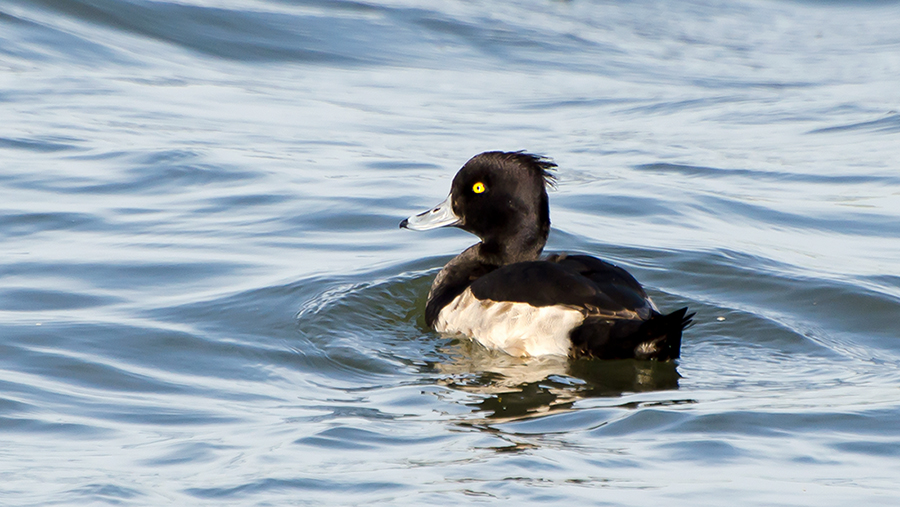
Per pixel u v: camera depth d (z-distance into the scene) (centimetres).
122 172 1644
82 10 2659
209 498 655
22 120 1916
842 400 848
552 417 821
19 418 805
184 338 1019
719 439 755
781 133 2073
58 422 802
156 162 1698
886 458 722
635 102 2356
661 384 913
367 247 1341
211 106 2139
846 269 1251
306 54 2631
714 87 2534
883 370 952
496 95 2391
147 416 822
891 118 2164
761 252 1317
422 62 2661
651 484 675
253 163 1725
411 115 2167
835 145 1969
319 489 669
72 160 1697
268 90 2317
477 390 899
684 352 1008
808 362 980
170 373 932
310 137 1941
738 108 2300
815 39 3125
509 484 674
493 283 1036
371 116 2141
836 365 970
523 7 3288
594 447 746
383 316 1120
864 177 1738
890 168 1789
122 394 873
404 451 740
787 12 3472
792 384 910
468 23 3008
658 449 739
